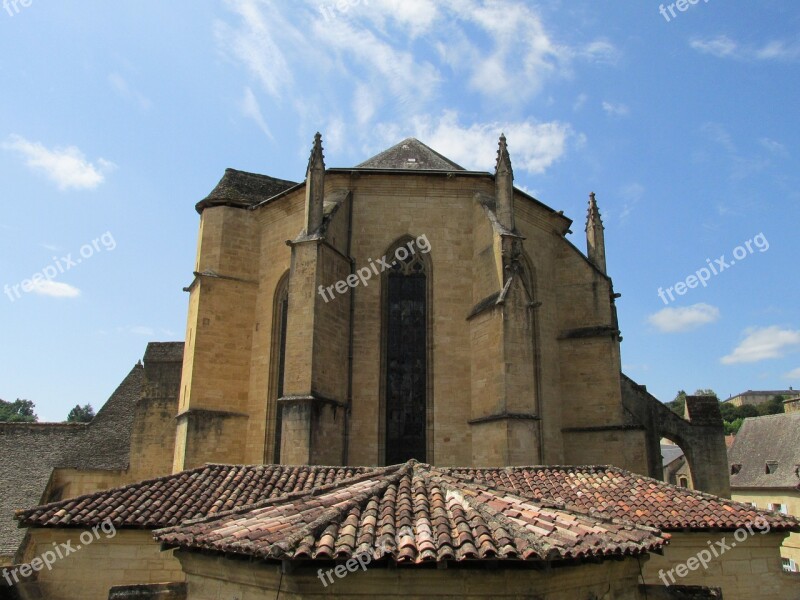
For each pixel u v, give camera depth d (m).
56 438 41.56
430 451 26.58
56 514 17.38
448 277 28.41
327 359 25.58
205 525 11.78
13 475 38.28
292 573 9.66
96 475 39.41
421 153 35.72
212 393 29.45
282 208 31.12
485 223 27.56
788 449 64.88
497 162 27.66
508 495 12.70
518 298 24.75
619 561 11.42
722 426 36.94
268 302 30.75
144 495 18.67
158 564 17.47
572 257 31.73
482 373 25.42
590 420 29.58
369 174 29.00
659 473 35.97
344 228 28.44
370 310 28.03
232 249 31.48
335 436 25.41
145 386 41.09
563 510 12.30
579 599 10.79
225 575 11.20
